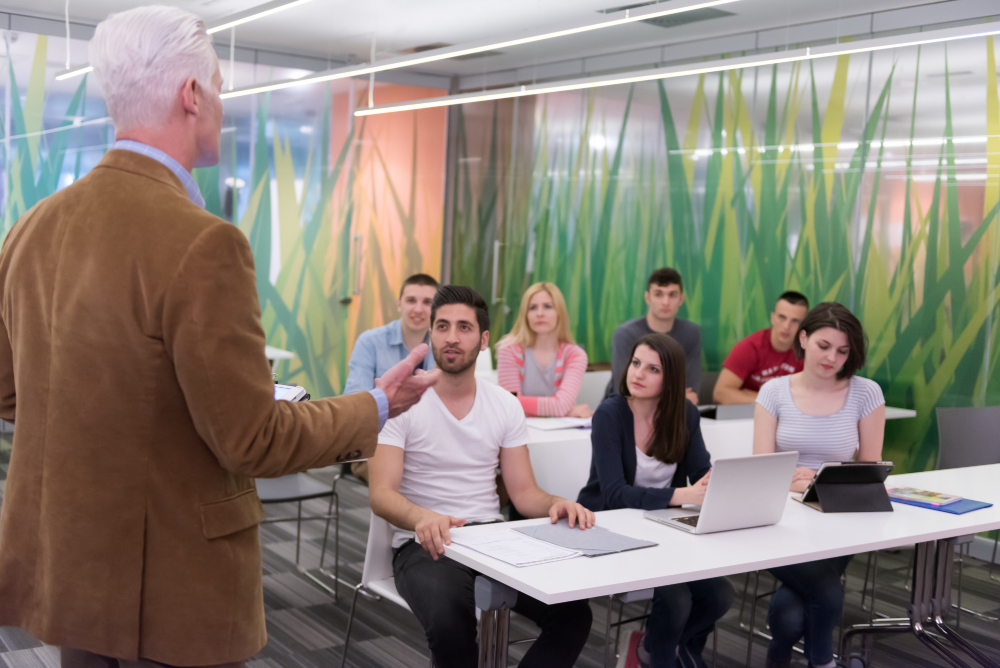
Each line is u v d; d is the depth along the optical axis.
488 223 7.54
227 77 6.79
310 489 3.55
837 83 5.14
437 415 2.58
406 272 7.75
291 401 1.28
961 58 4.55
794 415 3.08
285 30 6.40
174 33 1.19
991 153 4.44
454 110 7.79
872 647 3.20
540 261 7.10
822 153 5.22
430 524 2.12
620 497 2.56
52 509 1.16
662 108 6.14
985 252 4.48
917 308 4.79
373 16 5.90
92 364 1.13
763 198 5.54
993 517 2.54
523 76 7.21
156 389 1.13
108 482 1.14
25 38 6.04
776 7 5.07
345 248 7.40
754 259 5.61
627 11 3.46
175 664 1.16
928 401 4.75
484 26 6.01
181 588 1.16
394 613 3.49
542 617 2.35
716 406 4.43
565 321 4.28
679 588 2.48
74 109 6.26
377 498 2.43
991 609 3.86
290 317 7.17
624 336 4.53
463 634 2.24
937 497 2.74
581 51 6.55
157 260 1.11
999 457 3.95
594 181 6.64
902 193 4.84
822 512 2.52
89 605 1.15
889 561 4.46
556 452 2.96
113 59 1.17
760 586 3.94
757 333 4.88
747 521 2.31
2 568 1.22
